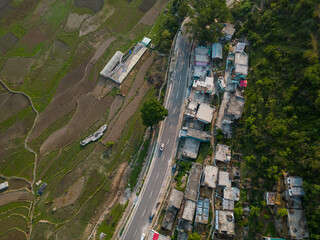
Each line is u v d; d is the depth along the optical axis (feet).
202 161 215.72
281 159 180.96
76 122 265.13
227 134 217.56
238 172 199.11
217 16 246.27
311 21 194.59
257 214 178.81
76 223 225.76
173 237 196.44
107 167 244.42
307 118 180.65
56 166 248.73
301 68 192.44
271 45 217.36
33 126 264.72
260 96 210.18
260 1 250.37
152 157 233.96
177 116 246.68
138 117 263.49
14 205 236.84
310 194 166.30
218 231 180.65
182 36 276.62
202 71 249.55
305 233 164.76
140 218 216.33
